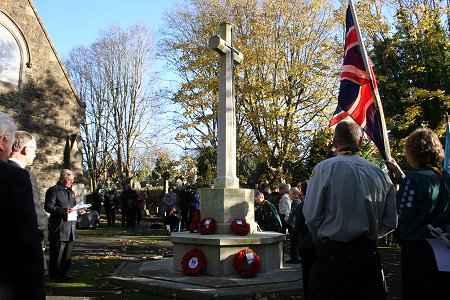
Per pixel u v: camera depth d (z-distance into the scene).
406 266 3.47
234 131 8.55
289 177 19.36
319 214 3.18
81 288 7.01
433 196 3.44
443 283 3.30
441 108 14.74
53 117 20.12
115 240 14.24
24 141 4.28
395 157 15.59
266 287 6.62
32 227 2.36
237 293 6.17
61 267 7.63
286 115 18.97
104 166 39.03
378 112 5.03
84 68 41.19
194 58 21.75
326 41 18.94
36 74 19.67
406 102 14.93
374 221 3.13
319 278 3.11
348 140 3.42
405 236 3.51
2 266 2.28
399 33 15.77
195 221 8.30
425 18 14.61
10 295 2.26
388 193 3.32
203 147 22.72
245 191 8.26
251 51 18.62
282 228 11.47
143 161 44.38
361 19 16.09
